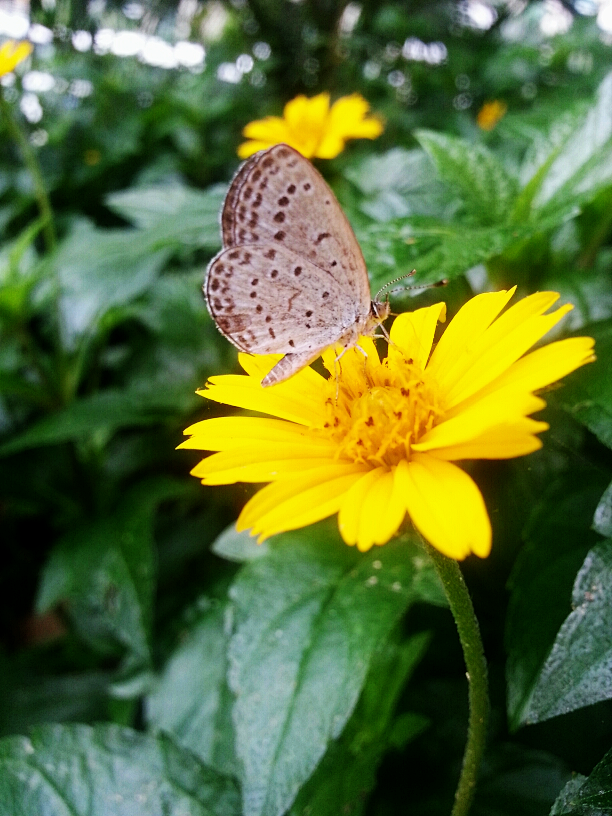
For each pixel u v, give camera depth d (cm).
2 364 10
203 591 8
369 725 5
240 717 5
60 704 8
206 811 5
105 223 16
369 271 5
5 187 15
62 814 5
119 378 11
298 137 9
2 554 11
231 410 8
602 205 6
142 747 5
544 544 5
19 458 10
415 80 18
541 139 6
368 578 5
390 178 8
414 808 5
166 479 8
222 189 8
